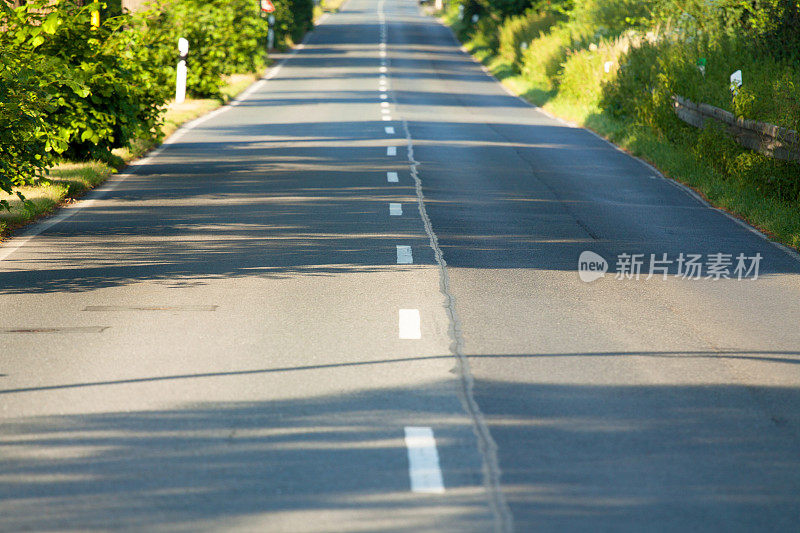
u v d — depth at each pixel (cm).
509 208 3481
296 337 1877
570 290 2317
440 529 1110
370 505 1168
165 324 1959
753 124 3925
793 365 1773
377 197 3638
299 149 5056
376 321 1997
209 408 1490
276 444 1352
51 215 3222
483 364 1728
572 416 1481
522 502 1184
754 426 1459
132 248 2720
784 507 1189
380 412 1480
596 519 1145
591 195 3850
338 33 18712
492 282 2373
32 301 2136
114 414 1461
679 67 5700
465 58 14775
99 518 1129
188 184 3912
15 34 3841
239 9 10131
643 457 1330
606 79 7538
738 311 2170
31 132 2967
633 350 1842
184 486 1216
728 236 3081
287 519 1129
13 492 1195
